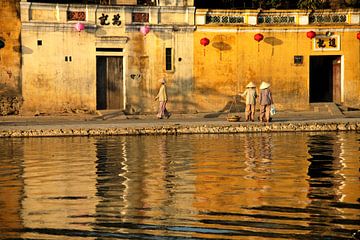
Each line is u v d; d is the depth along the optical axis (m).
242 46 68.56
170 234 25.58
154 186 33.22
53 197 31.06
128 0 68.19
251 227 26.30
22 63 64.19
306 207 28.94
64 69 65.06
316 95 71.50
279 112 68.38
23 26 63.97
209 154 42.56
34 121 61.88
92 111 65.62
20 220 27.42
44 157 41.97
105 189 32.59
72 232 25.89
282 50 69.00
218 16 68.19
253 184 33.41
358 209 28.55
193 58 67.94
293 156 41.44
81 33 65.38
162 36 67.31
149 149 44.97
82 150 44.81
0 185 33.66
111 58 66.50
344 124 55.94
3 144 48.44
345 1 71.38
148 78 67.19
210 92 68.25
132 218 27.61
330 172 36.22
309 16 69.19
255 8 70.06
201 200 30.33
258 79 68.81
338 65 70.56
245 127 54.88
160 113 64.62
